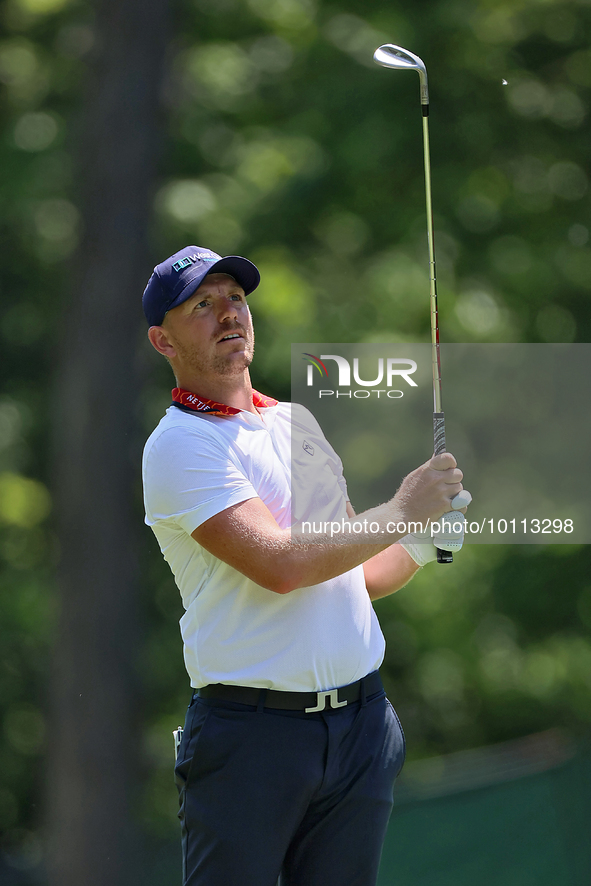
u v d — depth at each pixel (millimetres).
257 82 34406
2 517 36250
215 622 8828
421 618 36656
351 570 9414
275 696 8703
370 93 33625
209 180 33656
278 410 9695
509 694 36969
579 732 29469
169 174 32688
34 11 34938
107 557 24188
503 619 37125
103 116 25891
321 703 8758
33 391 37312
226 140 34469
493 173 34250
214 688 8844
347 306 33656
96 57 26219
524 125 34562
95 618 23906
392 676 37500
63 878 22906
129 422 24984
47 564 37500
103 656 23719
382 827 9102
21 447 37281
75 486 24516
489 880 18906
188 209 32062
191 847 8844
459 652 36812
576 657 36531
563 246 35062
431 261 9727
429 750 37406
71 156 33375
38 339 36844
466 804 19203
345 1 34344
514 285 34531
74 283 25797
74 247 26000
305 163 33594
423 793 19281
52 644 24266
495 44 33469
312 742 8711
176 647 33500
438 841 18859
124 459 24719
